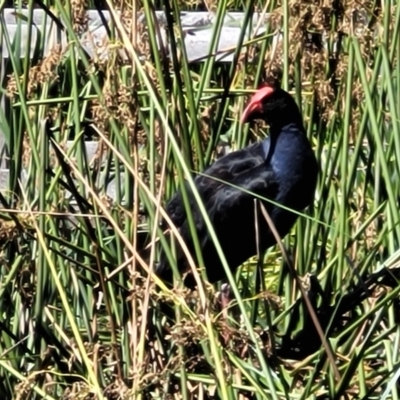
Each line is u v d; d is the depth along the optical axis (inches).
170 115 329.1
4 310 339.6
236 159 414.9
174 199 402.9
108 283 308.2
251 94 395.9
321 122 382.3
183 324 260.5
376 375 301.1
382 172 322.0
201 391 283.0
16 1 371.2
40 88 360.2
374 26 348.8
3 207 324.8
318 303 370.6
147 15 305.1
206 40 454.9
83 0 323.3
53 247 335.6
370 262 338.6
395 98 336.2
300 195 409.1
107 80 309.3
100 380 287.4
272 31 366.9
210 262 407.2
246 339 273.3
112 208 330.6
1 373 317.4
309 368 321.1
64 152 314.8
